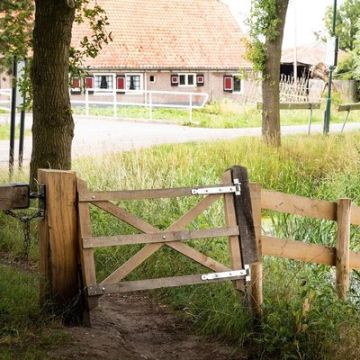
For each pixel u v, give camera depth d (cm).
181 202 1013
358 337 625
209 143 1839
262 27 1919
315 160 1611
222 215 952
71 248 653
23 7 1277
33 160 1020
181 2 4809
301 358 600
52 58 998
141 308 770
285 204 750
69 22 998
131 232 926
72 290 657
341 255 773
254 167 1515
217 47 4700
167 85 4556
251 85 4669
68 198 648
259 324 663
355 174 1395
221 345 662
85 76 1208
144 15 4659
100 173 1212
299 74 5756
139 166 1243
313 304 651
